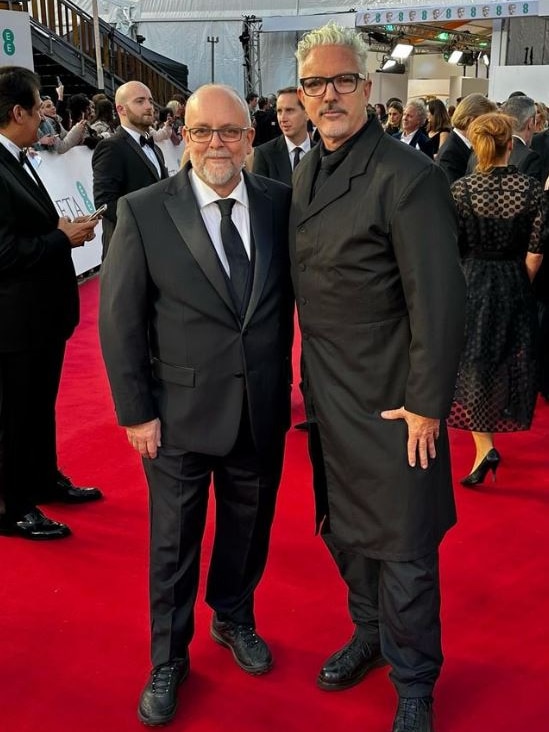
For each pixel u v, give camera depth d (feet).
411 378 6.06
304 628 8.28
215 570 7.70
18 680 7.48
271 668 7.63
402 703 6.60
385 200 5.97
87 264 25.72
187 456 6.88
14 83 9.12
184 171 6.88
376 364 6.30
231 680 7.51
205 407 6.75
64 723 6.93
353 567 7.36
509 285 10.92
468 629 8.25
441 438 6.53
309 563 9.48
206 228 6.66
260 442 6.94
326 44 6.05
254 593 8.87
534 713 7.07
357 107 6.12
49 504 10.96
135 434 6.80
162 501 6.98
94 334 19.88
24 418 9.86
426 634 6.58
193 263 6.57
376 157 6.08
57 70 46.42
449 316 5.93
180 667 7.18
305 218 6.35
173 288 6.62
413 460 6.24
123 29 58.29
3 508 10.02
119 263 6.64
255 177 7.06
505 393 11.01
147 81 52.85
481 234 10.87
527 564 9.45
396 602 6.50
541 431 13.62
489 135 10.53
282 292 6.90
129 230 6.64
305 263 6.44
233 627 7.79
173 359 6.77
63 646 7.98
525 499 11.10
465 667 7.67
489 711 7.09
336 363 6.43
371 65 59.98
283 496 11.18
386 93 57.11
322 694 7.32
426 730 6.54
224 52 57.47
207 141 6.36
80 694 7.30
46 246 9.41
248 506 7.36
